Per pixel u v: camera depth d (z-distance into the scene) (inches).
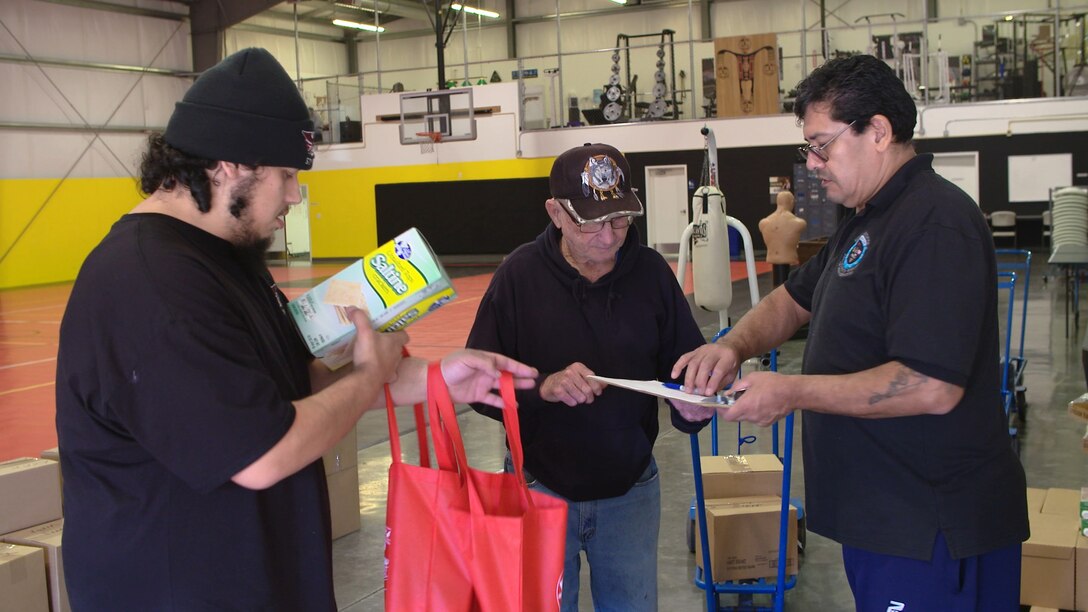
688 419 81.5
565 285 81.9
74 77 747.4
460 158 795.4
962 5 776.3
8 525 115.0
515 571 57.2
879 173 69.0
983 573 69.7
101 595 53.1
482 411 82.2
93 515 52.8
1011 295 188.1
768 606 132.0
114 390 49.8
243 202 55.4
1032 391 253.3
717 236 184.4
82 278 51.6
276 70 55.7
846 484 71.0
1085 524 119.5
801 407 66.6
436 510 60.7
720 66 721.6
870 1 812.0
